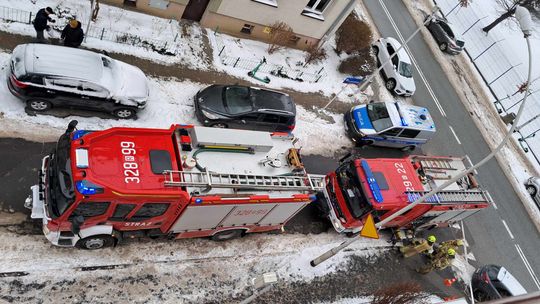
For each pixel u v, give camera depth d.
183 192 10.44
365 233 11.94
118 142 10.47
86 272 11.05
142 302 11.27
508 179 22.84
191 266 12.41
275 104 15.83
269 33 19.62
